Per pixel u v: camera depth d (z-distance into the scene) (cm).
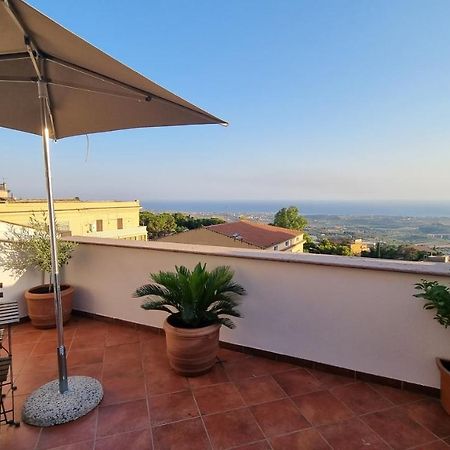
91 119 245
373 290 257
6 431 203
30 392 246
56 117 245
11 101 225
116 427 208
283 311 295
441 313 215
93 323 390
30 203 1808
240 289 291
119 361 297
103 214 2567
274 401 237
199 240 1788
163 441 196
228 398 240
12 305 251
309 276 281
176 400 237
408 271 240
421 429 207
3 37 147
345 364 272
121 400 236
